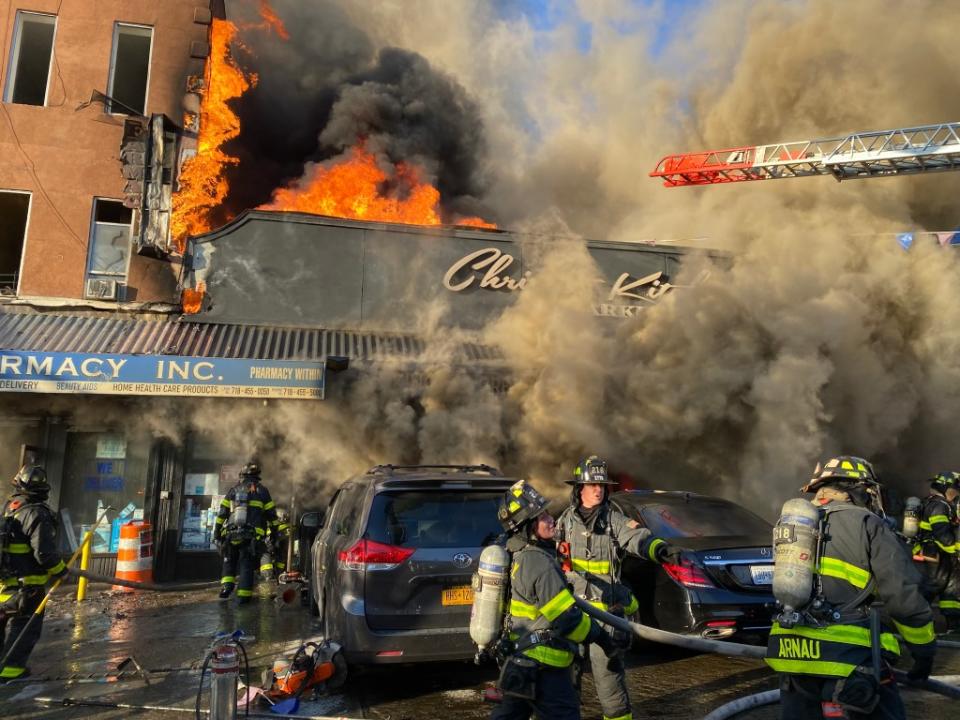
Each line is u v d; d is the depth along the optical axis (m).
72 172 11.48
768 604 5.22
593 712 4.42
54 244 11.25
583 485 4.00
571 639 2.84
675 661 5.63
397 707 4.48
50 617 7.38
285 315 11.03
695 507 6.46
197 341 10.01
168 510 10.10
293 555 10.09
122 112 11.86
